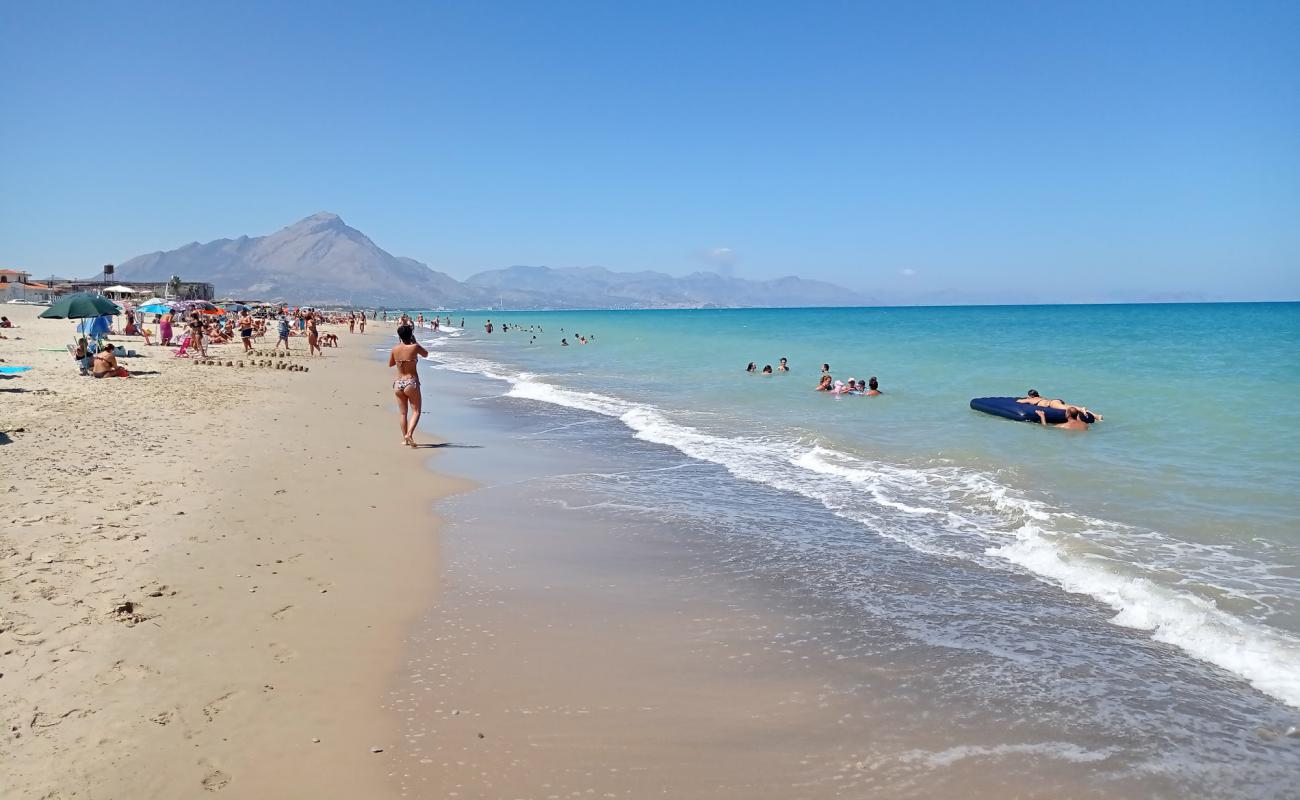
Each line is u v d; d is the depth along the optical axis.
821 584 6.89
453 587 6.68
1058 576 7.00
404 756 4.03
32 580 5.76
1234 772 4.04
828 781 3.94
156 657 4.81
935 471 11.37
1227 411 15.91
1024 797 3.82
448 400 21.11
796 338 55.16
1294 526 8.16
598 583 6.89
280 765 3.86
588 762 4.05
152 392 17.70
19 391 16.70
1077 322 89.06
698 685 4.98
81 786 3.52
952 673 5.17
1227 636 5.57
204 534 7.23
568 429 15.91
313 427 14.32
